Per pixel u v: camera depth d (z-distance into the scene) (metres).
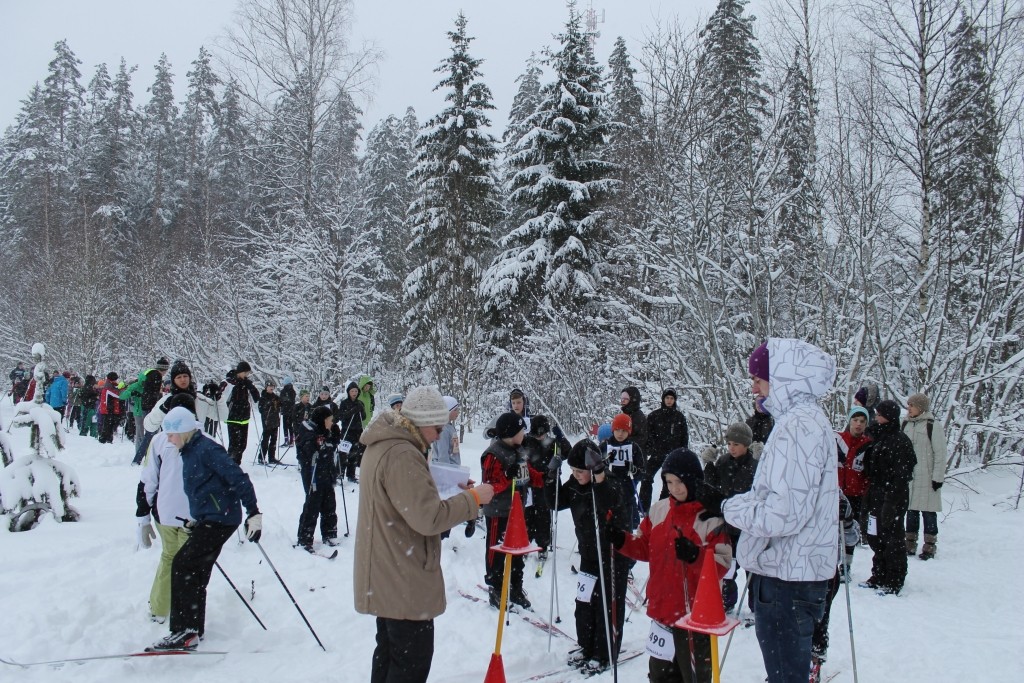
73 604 5.07
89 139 39.50
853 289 11.05
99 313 27.09
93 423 18.33
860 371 11.80
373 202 30.61
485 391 19.45
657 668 3.82
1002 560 7.39
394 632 3.44
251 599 5.71
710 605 3.12
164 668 4.51
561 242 21.03
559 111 21.20
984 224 11.08
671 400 9.30
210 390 11.29
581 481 4.82
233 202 33.38
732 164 13.13
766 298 11.68
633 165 17.20
